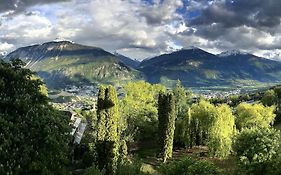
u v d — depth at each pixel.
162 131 73.44
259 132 51.34
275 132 51.72
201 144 93.00
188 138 88.06
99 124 43.41
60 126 26.64
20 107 25.91
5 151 22.27
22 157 22.70
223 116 82.38
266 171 50.03
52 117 26.41
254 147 50.50
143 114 91.62
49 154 23.91
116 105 43.81
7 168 21.55
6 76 27.91
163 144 73.38
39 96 28.53
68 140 27.03
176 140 90.88
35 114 25.70
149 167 68.81
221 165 68.75
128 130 86.00
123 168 41.94
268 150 50.16
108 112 43.38
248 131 52.47
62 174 24.02
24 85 27.98
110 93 43.44
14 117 25.20
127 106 88.06
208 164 40.38
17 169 21.62
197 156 78.62
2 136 22.84
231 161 71.50
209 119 82.44
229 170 55.50
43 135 24.62
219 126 81.25
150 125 92.75
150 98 93.50
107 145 43.25
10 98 26.34
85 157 48.66
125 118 86.06
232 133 82.38
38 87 29.23
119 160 44.09
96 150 44.94
